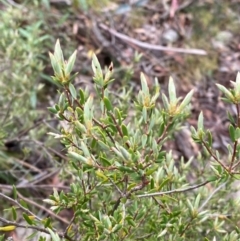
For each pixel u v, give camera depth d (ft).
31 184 2.44
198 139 1.26
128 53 3.88
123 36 3.95
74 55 1.20
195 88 3.95
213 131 3.67
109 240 1.37
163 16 4.37
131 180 1.35
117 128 1.21
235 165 1.24
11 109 2.68
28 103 2.67
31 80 2.69
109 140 1.31
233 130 1.19
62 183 2.62
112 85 3.46
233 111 3.86
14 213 1.40
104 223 1.22
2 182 2.66
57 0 3.88
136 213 1.39
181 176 1.80
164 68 3.95
